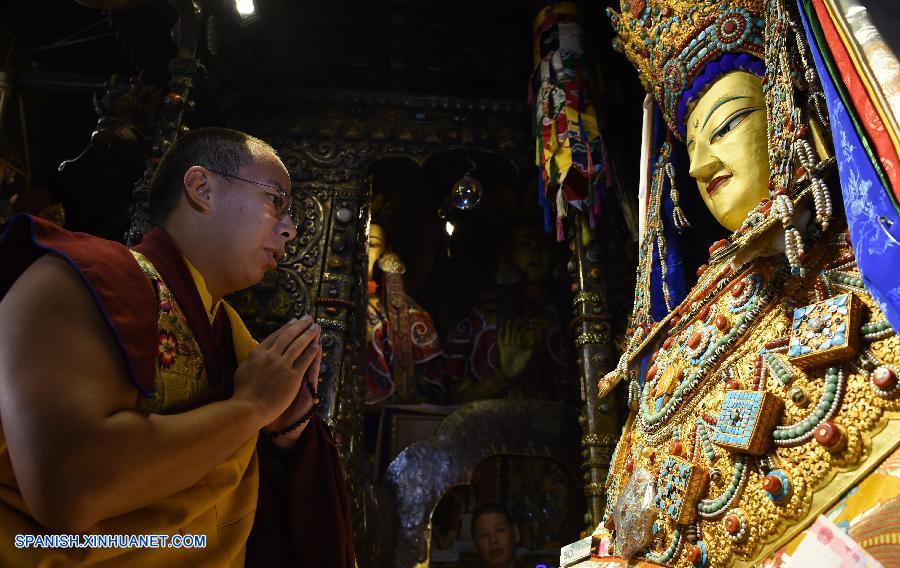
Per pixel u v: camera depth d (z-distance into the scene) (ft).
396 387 15.47
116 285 3.70
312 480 5.25
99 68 19.52
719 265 6.31
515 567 13.93
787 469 4.75
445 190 17.98
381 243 17.12
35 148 17.38
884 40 4.34
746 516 4.97
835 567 4.13
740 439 5.00
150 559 3.63
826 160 5.01
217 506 4.22
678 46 7.01
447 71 17.66
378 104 16.31
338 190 15.38
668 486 5.66
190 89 13.03
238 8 13.57
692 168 6.75
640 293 8.09
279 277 14.20
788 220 5.00
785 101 5.45
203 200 4.76
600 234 14.56
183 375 4.13
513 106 16.56
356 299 14.29
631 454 6.78
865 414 4.46
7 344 3.31
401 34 17.40
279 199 5.03
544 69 14.60
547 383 15.96
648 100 8.58
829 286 5.08
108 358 3.51
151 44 15.58
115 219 18.75
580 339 13.46
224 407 3.86
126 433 3.30
